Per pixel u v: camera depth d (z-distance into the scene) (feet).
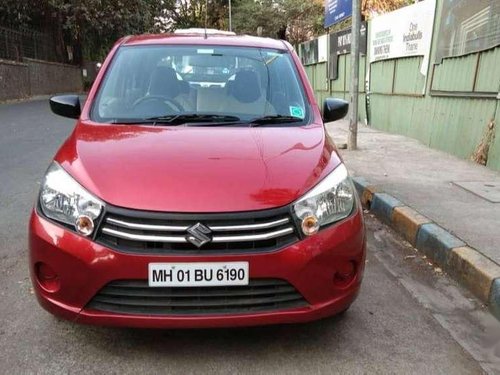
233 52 14.07
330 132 37.24
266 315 8.92
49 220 9.21
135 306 8.85
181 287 8.67
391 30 35.37
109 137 10.75
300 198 9.09
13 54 72.13
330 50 51.90
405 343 10.34
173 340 10.13
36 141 32.45
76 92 96.63
